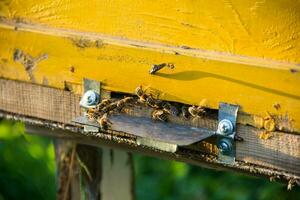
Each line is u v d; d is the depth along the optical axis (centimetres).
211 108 102
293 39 97
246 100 100
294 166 99
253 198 161
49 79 111
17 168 165
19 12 112
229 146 102
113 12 106
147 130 102
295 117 98
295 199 125
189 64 103
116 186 127
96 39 107
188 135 101
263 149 100
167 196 176
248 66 100
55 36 110
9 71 113
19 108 114
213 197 168
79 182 127
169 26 103
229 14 100
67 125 111
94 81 108
